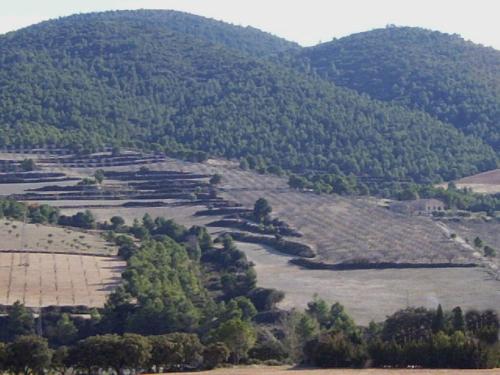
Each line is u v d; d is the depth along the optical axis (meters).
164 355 183.75
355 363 181.88
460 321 191.88
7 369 180.12
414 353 178.75
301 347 199.38
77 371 183.25
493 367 176.75
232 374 171.00
